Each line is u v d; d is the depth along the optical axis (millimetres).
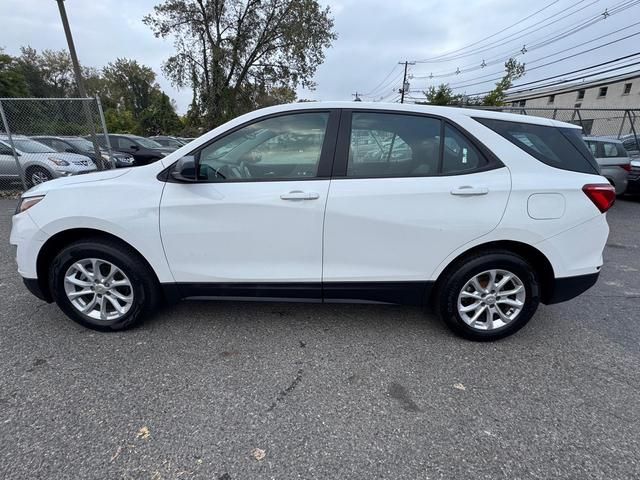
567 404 2104
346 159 2494
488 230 2457
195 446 1788
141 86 64750
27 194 2678
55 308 3115
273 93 27844
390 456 1754
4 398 2070
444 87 37469
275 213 2463
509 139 2516
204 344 2635
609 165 7906
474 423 1959
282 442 1823
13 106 8055
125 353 2508
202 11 22469
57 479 1600
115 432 1857
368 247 2514
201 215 2490
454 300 2631
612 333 2881
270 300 2680
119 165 10391
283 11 22531
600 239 2568
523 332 2883
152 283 2689
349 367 2410
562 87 40719
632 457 1756
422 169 2490
